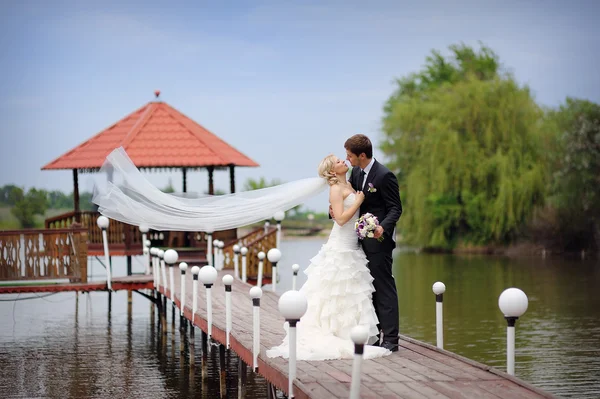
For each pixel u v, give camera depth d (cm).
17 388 1312
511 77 4181
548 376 1309
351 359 834
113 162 1081
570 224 4050
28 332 1889
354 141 870
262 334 1017
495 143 4097
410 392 688
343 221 871
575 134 4069
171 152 2442
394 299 880
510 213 3962
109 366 1477
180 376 1380
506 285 2608
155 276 1748
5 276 1711
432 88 5272
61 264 1731
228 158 2450
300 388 711
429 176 4178
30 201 5328
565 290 2453
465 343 1600
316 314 898
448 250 4291
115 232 2389
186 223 1062
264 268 2047
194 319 1262
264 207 1043
